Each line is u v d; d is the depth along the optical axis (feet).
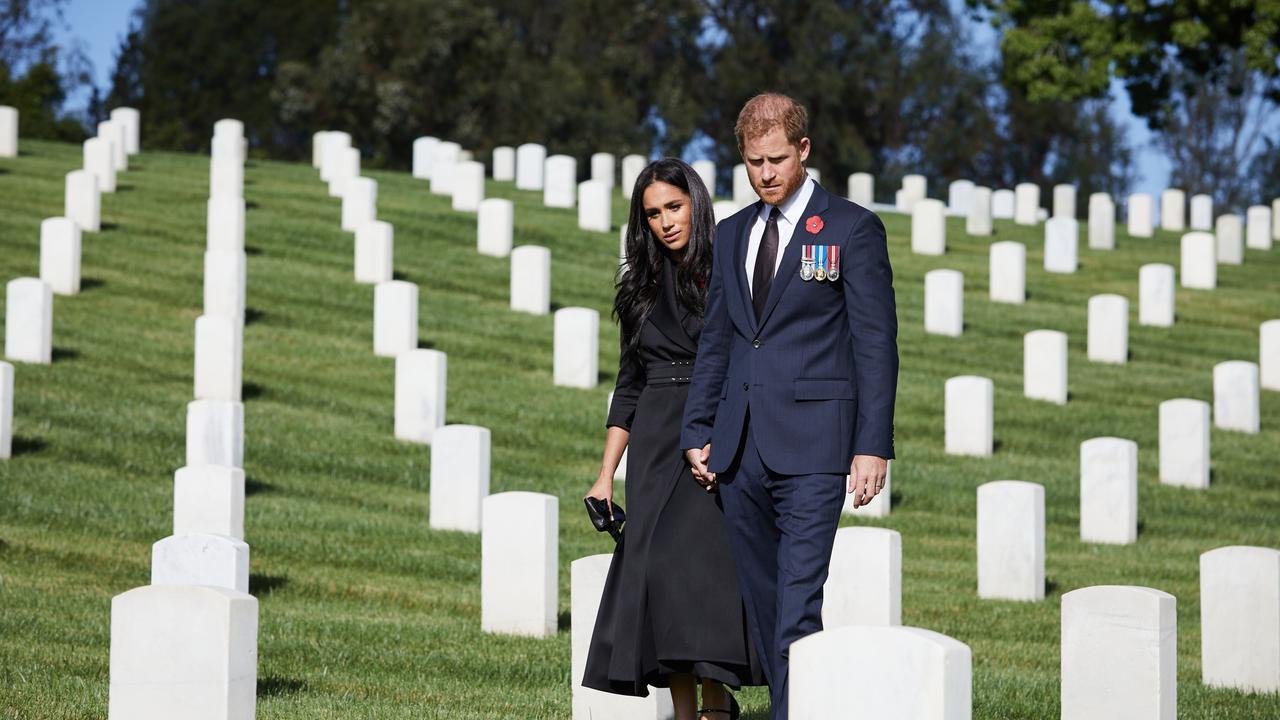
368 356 79.15
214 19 281.13
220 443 53.93
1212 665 34.60
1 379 54.90
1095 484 57.57
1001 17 152.46
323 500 55.52
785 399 21.63
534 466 63.46
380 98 237.25
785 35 252.62
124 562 43.73
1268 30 131.44
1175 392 85.46
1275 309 110.01
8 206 104.17
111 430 60.85
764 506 22.15
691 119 247.70
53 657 31.63
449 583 45.03
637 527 23.41
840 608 36.29
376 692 30.71
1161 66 145.79
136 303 84.38
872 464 20.98
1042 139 270.67
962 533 57.67
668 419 23.66
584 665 27.91
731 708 24.27
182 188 121.08
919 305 105.40
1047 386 81.20
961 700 16.74
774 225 22.36
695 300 23.68
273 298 88.12
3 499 49.83
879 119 257.55
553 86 242.78
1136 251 132.67
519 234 115.44
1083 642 27.71
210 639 21.50
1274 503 65.16
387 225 93.97
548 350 83.87
